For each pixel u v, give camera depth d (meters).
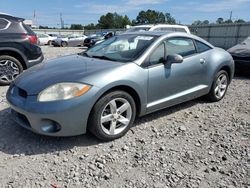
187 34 4.96
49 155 3.47
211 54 5.27
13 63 6.76
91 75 3.61
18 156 3.44
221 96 5.73
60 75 3.67
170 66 4.39
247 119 4.79
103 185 2.94
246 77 8.62
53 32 59.34
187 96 4.82
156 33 4.67
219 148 3.75
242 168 3.28
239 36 25.05
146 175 3.12
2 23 6.64
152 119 4.66
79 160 3.38
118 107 3.87
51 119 3.41
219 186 2.95
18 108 3.57
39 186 2.90
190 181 3.02
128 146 3.73
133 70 3.92
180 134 4.15
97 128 3.66
